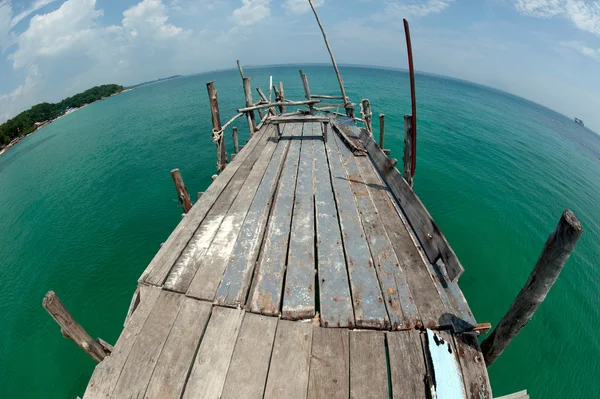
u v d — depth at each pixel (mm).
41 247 10023
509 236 9328
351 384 2953
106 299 7570
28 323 7219
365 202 5879
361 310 3623
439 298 3754
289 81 53156
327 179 6820
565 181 14602
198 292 3928
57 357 6348
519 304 2957
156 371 3121
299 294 3881
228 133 21281
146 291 4000
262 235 5047
